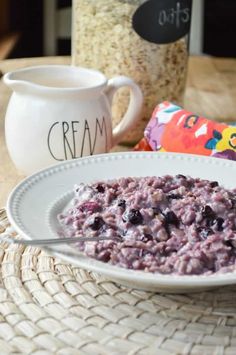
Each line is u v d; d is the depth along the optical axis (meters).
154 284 0.41
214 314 0.44
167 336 0.42
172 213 0.45
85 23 0.71
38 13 1.70
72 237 0.44
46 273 0.48
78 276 0.48
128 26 0.69
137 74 0.71
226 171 0.57
